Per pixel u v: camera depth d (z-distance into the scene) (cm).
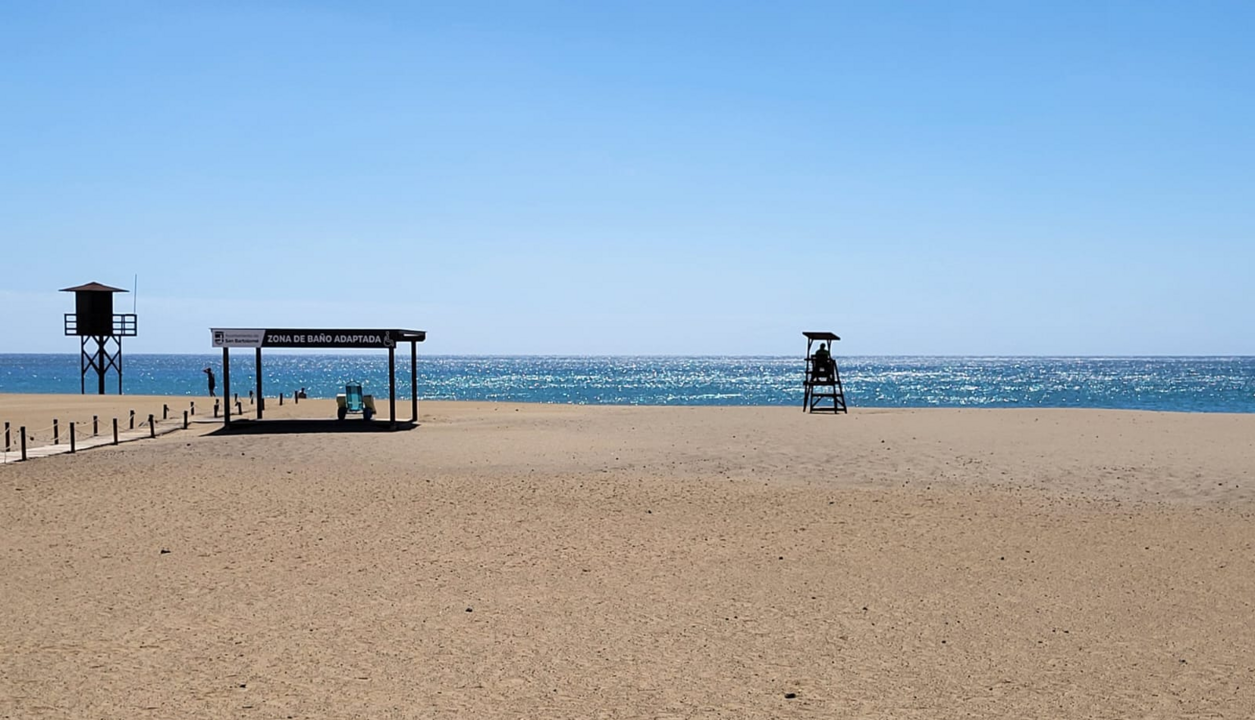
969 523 1548
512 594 1107
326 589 1128
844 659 876
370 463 2352
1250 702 763
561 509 1683
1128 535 1449
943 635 951
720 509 1680
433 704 760
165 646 910
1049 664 860
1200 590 1120
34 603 1066
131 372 17550
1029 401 8131
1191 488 1894
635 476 2098
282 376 16650
